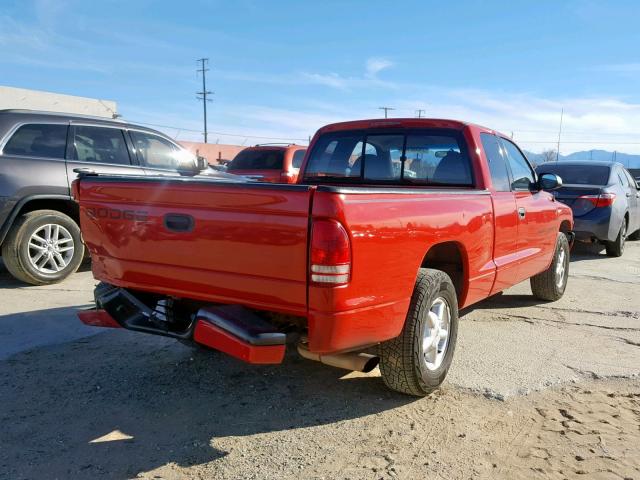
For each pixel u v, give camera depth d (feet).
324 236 9.78
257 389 13.39
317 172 18.83
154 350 15.83
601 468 10.11
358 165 17.98
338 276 9.89
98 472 9.89
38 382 13.55
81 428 11.43
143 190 11.83
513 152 18.79
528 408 12.51
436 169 16.52
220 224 10.80
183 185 11.19
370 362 11.59
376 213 10.66
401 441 11.00
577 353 16.11
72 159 23.41
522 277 18.37
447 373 14.16
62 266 23.03
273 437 11.14
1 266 26.61
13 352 15.43
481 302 22.15
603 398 13.12
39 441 10.89
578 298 22.99
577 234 33.09
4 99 106.32
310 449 10.69
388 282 11.07
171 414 12.09
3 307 19.54
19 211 21.91
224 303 11.21
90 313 13.20
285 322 11.39
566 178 35.55
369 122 17.74
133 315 12.37
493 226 15.37
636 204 38.50
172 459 10.34
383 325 11.16
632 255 35.81
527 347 16.58
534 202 18.69
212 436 11.18
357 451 10.62
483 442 10.98
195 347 15.65
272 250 10.30
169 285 11.81
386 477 9.77
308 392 13.25
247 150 39.47
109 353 15.55
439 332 13.19
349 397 12.99
